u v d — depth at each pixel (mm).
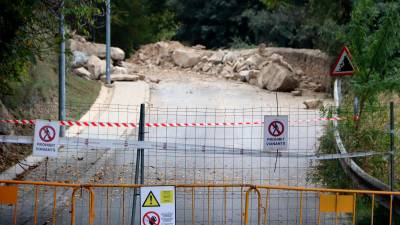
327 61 73625
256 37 106125
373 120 31750
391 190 24250
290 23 97062
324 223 25641
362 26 30156
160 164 35656
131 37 98375
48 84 51031
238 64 84500
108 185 20688
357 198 26266
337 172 30141
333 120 32125
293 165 35875
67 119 46688
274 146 23422
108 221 25125
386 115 32188
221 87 74938
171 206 20906
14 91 43500
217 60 88500
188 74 86125
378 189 24594
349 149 29359
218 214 26719
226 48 114750
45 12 34062
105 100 59156
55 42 33906
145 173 33406
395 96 40250
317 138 40406
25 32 32938
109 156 37406
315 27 84875
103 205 27625
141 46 101500
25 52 33125
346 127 30109
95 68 70438
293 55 85125
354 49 30203
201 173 33875
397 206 23172
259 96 68375
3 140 22719
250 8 110938
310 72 80750
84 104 54406
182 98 65062
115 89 66312
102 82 69812
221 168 35188
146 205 20766
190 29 123625
